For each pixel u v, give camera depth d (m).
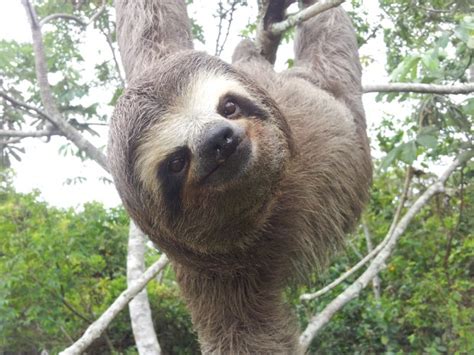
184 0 0.50
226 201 0.32
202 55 0.34
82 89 0.81
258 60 0.47
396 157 0.53
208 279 0.40
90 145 0.64
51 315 1.00
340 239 0.44
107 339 1.19
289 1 0.47
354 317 1.08
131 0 0.48
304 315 0.98
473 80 0.71
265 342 0.41
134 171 0.33
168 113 0.32
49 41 0.84
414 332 0.98
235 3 0.72
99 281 1.21
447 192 0.70
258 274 0.40
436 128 0.55
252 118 0.33
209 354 0.42
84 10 0.83
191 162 0.31
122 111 0.33
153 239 0.36
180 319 1.26
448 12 0.62
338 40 0.52
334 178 0.42
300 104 0.42
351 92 0.50
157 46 0.45
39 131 0.66
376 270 0.58
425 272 1.00
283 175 0.35
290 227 0.38
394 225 0.61
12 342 1.11
